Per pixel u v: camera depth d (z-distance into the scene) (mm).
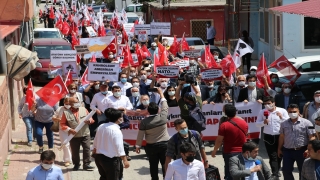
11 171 12633
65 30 36469
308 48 24266
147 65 18594
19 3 18422
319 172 8289
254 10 29969
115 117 9922
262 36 29797
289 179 10516
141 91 15719
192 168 8227
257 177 8539
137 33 28469
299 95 13289
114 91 13562
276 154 11344
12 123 17062
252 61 29922
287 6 16281
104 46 20984
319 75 17141
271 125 11320
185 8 38281
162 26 27219
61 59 17969
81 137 12594
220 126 10062
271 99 11383
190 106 11461
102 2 70062
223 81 15070
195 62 19250
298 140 10336
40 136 14023
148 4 45562
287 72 15445
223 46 33531
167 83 15930
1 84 13523
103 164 9922
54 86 13336
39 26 55156
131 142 14078
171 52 23078
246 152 8492
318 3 15367
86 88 15406
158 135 10570
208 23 36781
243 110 13898
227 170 10078
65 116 12398
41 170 8555
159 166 13094
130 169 12805
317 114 11438
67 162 13125
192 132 9523
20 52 15797
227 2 31266
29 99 13875
